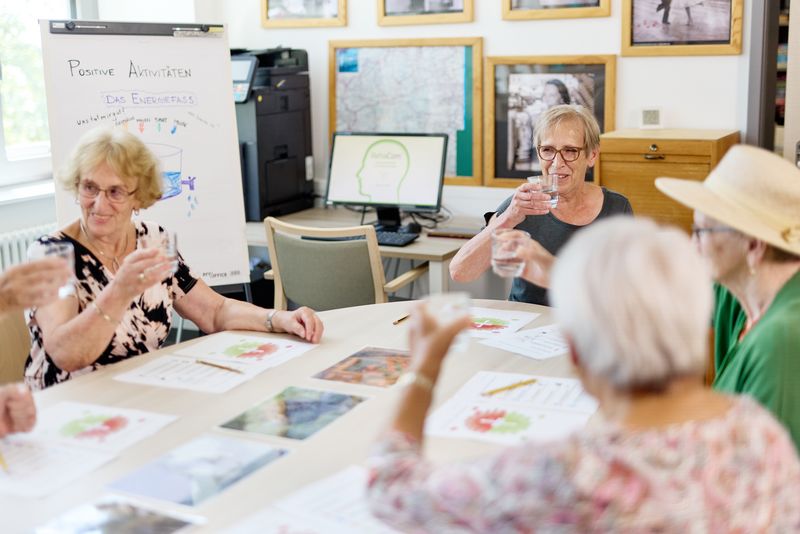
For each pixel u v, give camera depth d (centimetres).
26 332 246
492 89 422
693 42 380
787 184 155
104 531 134
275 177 438
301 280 355
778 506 105
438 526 103
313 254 347
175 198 358
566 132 275
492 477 101
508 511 98
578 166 276
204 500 143
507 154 426
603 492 97
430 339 121
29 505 143
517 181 426
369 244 340
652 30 387
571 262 106
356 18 448
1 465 158
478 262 274
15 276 177
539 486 98
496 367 203
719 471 100
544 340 221
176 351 221
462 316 122
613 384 103
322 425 173
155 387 196
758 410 109
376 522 135
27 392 170
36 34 442
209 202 364
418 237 400
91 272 229
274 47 466
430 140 414
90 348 204
